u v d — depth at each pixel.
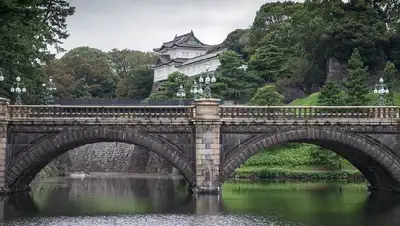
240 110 66.06
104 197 71.50
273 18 169.62
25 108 64.62
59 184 97.06
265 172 104.00
